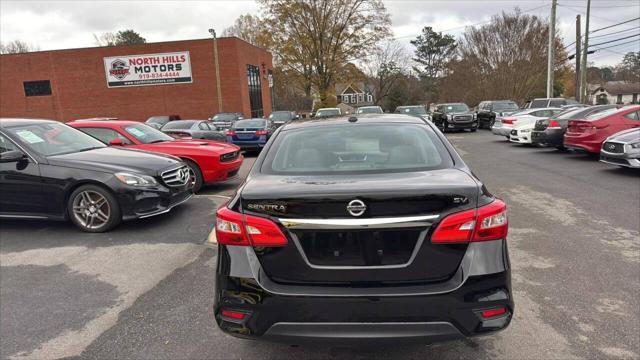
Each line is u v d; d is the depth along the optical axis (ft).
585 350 9.21
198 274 14.01
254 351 9.55
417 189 7.46
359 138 10.32
